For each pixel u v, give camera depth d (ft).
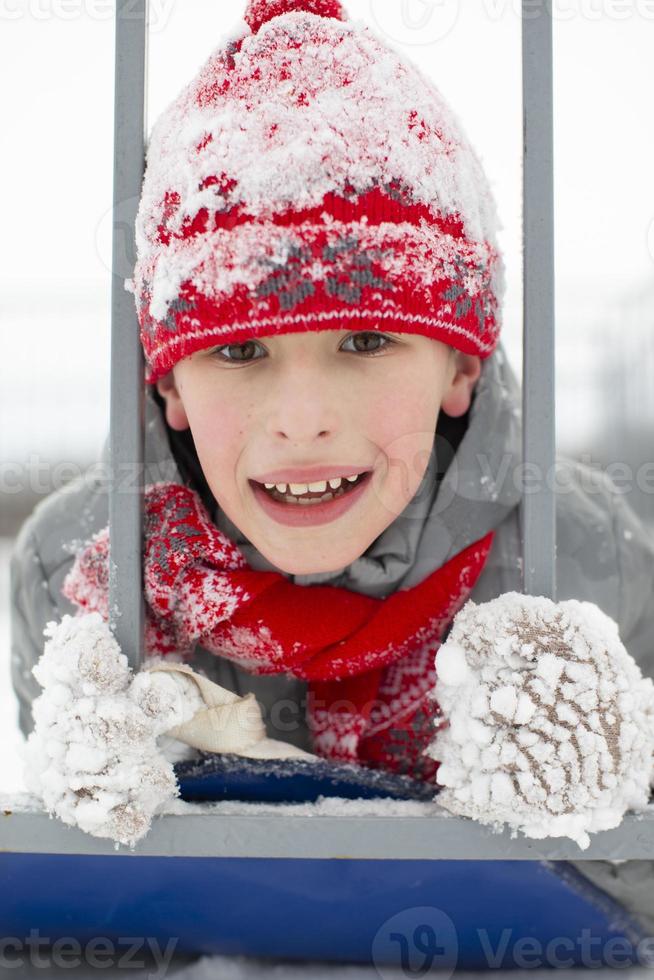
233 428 3.50
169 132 3.56
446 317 3.51
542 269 2.91
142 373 3.04
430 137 3.53
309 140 3.24
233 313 3.25
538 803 2.63
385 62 3.55
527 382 2.93
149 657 3.68
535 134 2.89
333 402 3.41
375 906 3.16
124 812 2.68
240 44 3.58
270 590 3.77
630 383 17.90
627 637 4.75
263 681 4.15
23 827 2.78
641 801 2.82
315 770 3.19
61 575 4.71
